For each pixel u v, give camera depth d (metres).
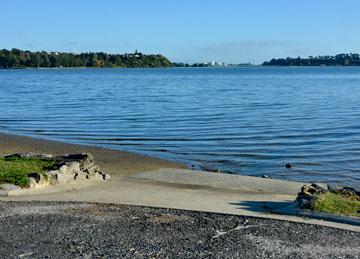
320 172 21.00
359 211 12.62
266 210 13.34
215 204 14.03
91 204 13.55
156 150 25.86
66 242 10.36
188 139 29.12
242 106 48.78
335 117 39.62
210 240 10.61
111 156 23.94
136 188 16.27
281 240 10.63
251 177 19.03
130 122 36.84
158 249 10.02
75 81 109.00
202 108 46.75
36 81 109.12
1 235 10.74
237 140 28.62
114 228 11.38
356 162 22.92
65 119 38.88
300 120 37.56
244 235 10.96
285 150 25.72
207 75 161.62
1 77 135.25
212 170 21.16
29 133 31.86
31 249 9.93
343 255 9.78
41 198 14.09
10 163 16.72
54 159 17.75
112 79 121.19
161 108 46.88
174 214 12.65
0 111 44.78
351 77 133.75
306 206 12.96
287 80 115.19
